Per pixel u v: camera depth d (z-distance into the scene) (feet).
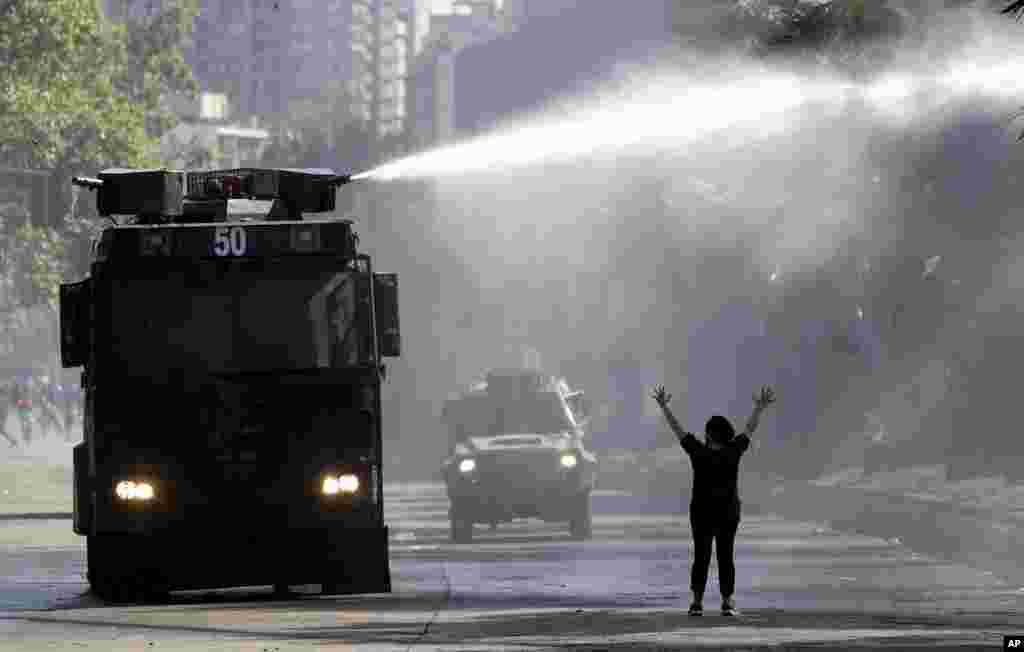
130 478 182.09
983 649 130.41
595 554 258.57
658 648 132.16
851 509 336.49
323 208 196.75
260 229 185.06
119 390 182.60
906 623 152.76
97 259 185.68
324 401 183.42
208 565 181.37
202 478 182.09
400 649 133.59
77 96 485.97
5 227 449.89
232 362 183.11
